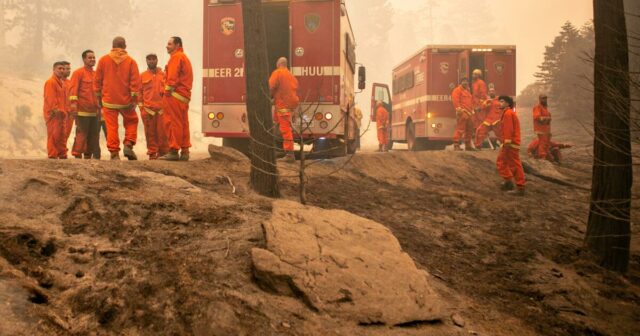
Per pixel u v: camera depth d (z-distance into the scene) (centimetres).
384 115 1745
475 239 671
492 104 1320
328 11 966
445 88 1541
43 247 374
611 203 643
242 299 363
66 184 470
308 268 402
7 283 315
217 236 443
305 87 967
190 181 619
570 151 1616
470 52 1507
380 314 380
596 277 606
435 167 1102
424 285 424
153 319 329
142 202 474
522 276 572
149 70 843
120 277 358
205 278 378
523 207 866
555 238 723
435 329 389
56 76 822
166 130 721
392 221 687
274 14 1099
